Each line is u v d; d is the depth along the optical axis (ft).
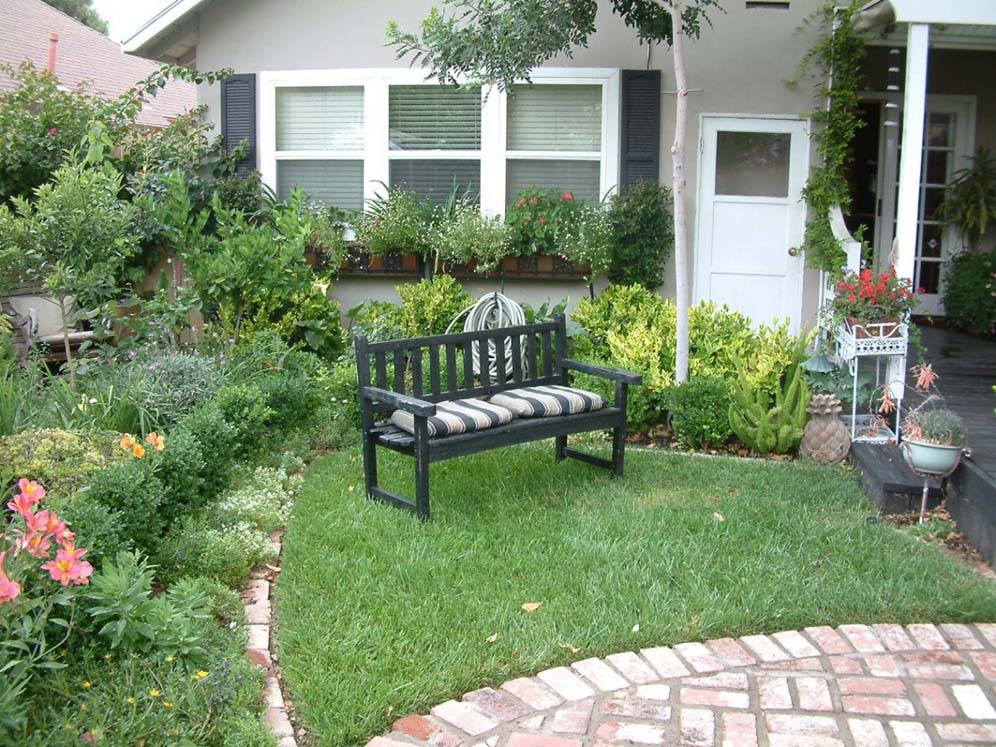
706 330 23.77
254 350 23.54
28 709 9.74
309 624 12.28
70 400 17.97
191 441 15.31
